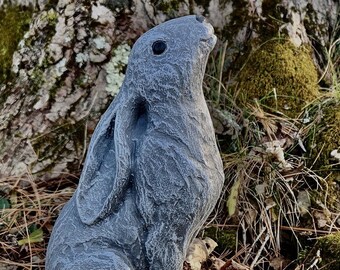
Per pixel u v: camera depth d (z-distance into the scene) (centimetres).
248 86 283
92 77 272
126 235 174
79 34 271
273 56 287
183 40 174
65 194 261
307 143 270
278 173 257
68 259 173
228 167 262
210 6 289
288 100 281
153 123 176
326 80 300
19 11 284
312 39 306
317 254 233
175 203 175
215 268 233
